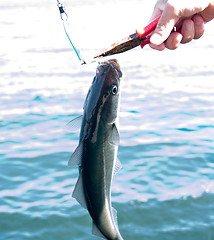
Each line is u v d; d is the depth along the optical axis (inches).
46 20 297.3
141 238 46.2
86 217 50.3
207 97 101.4
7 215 50.5
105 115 19.6
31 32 236.2
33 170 61.9
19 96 105.8
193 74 127.7
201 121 83.7
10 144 72.6
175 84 115.3
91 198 19.5
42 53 171.3
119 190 55.5
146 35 23.6
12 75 131.4
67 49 179.5
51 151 68.7
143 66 141.9
